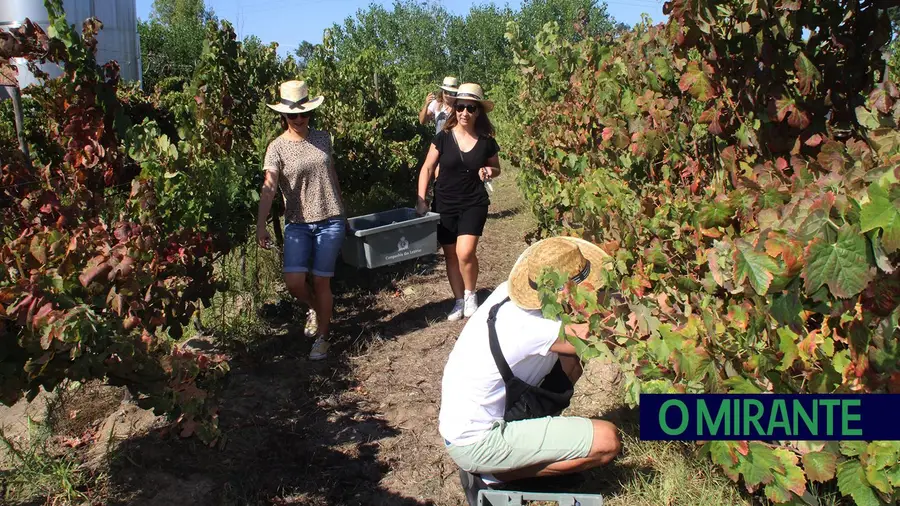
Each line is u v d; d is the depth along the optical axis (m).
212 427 3.22
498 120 14.95
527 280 3.06
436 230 5.83
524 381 3.12
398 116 10.57
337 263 7.20
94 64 4.16
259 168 5.61
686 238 3.52
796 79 3.08
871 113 2.80
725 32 3.06
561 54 7.31
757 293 2.43
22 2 12.42
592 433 3.03
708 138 3.88
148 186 3.90
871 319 2.26
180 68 39.34
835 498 2.96
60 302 2.88
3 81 4.03
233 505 3.37
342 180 8.47
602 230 4.51
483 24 38.56
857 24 2.82
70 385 4.37
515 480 3.26
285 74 6.75
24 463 3.44
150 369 3.06
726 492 3.21
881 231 2.10
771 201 2.75
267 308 5.79
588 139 5.85
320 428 4.11
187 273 4.29
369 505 3.43
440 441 3.97
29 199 3.61
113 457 3.59
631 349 2.95
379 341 5.34
